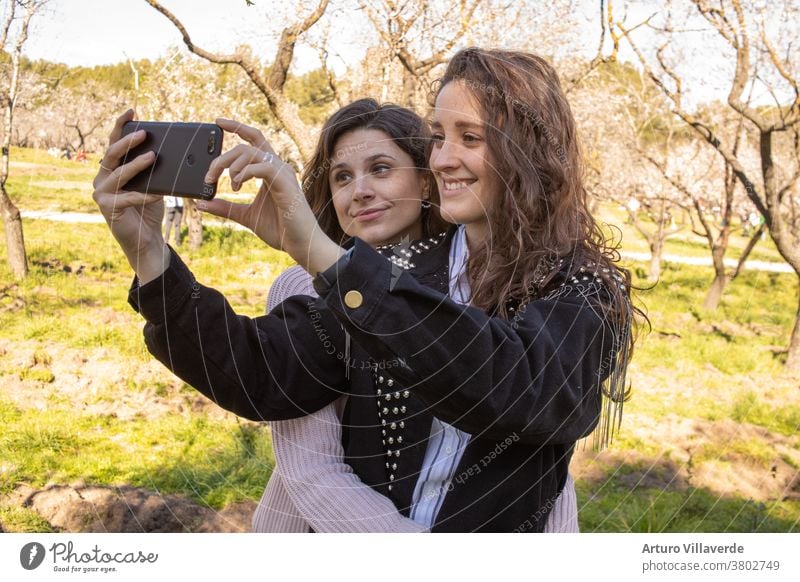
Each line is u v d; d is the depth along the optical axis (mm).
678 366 5000
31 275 5328
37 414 3322
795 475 3754
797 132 5117
